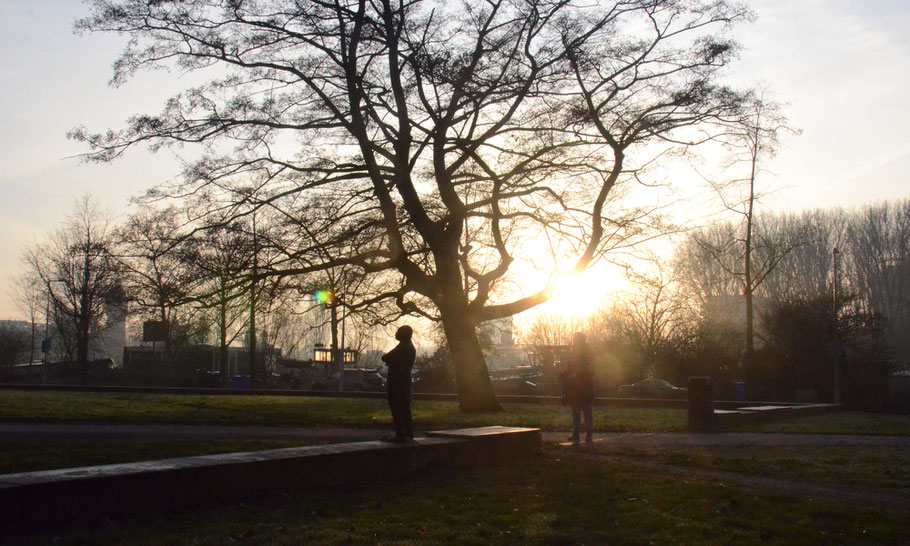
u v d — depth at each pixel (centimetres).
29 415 1711
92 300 3441
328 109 2180
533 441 1248
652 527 764
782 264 6562
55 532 666
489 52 1997
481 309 2261
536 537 713
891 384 4547
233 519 743
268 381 5597
